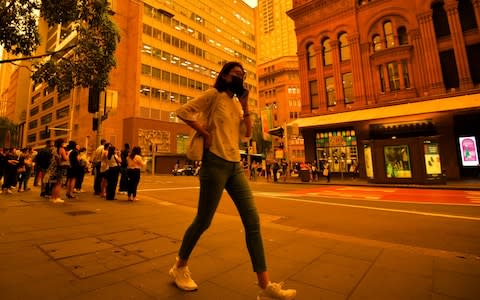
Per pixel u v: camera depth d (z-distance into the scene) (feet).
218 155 7.18
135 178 27.86
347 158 74.59
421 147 52.08
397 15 69.00
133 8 145.48
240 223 17.12
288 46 368.89
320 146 79.97
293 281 8.35
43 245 11.50
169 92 150.92
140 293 7.23
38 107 215.31
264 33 396.16
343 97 76.64
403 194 38.55
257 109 220.84
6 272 8.46
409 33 66.74
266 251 11.53
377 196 36.29
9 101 316.40
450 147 58.44
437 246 13.32
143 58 140.87
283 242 13.01
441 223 18.81
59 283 7.74
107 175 28.04
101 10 18.95
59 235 13.26
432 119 61.00
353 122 71.15
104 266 9.18
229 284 7.93
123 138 137.08
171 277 8.33
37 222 16.24
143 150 134.92
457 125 64.39
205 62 176.04
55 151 24.77
